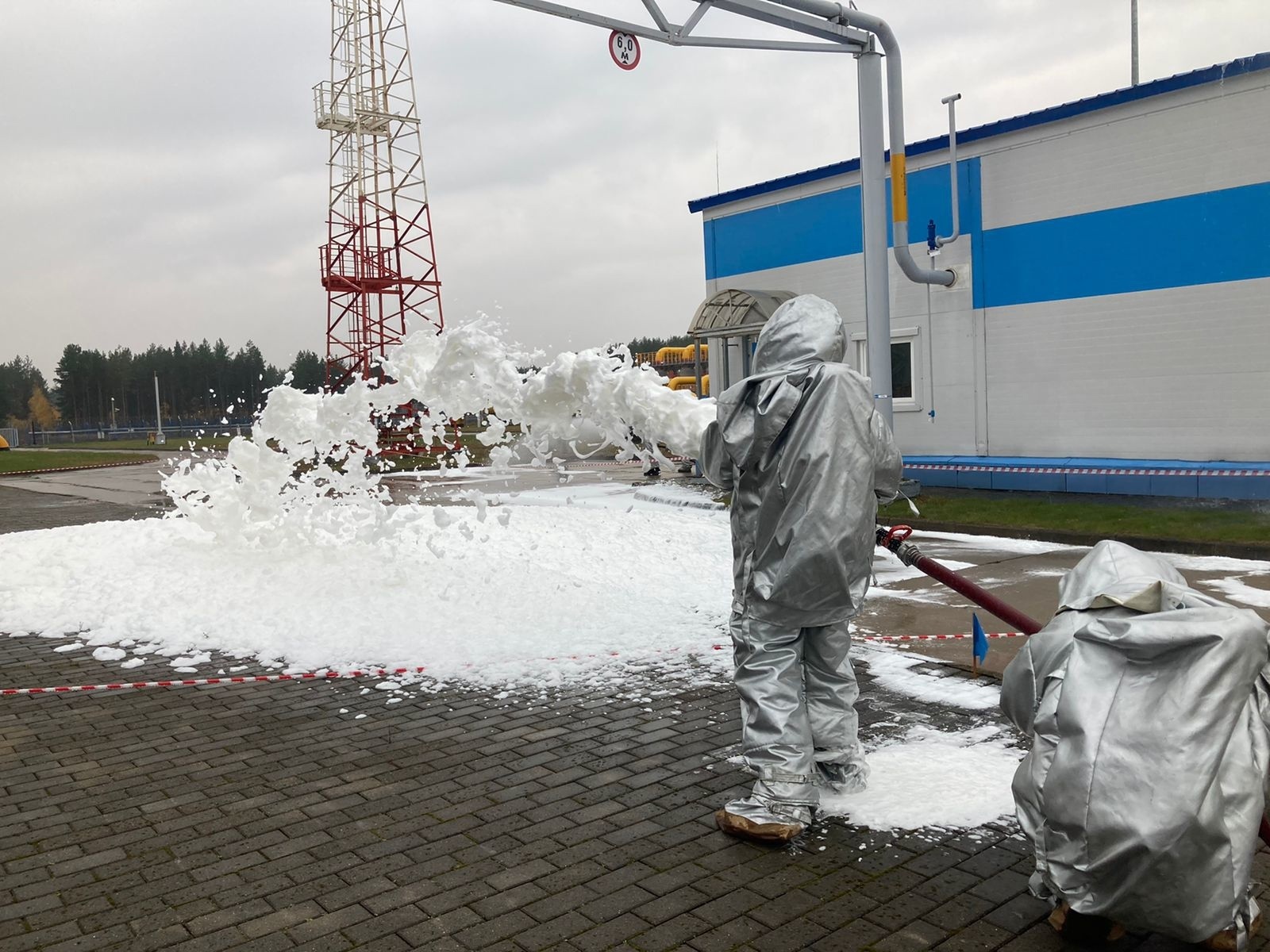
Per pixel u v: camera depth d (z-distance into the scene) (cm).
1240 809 259
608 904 313
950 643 629
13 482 2522
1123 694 271
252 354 10988
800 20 933
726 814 361
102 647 668
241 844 362
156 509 1673
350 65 2594
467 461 764
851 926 297
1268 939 286
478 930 298
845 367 361
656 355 3278
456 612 709
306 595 755
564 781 418
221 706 537
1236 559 865
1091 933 283
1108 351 1250
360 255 2588
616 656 609
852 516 351
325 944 292
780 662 369
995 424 1380
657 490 1561
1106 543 328
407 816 385
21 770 446
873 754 433
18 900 324
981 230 1367
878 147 1007
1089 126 1241
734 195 1706
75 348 10769
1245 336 1127
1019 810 294
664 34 866
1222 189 1131
